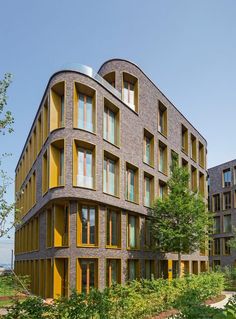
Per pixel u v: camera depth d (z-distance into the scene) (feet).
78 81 82.28
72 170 78.54
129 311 40.96
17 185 182.60
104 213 84.23
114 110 93.35
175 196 99.86
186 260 128.88
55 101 86.33
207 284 79.87
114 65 101.35
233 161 204.13
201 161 155.53
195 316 24.98
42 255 93.81
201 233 98.99
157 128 112.68
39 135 105.50
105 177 87.81
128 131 96.37
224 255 201.67
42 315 28.09
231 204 202.08
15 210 36.06
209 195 217.77
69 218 78.33
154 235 100.83
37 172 104.83
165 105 119.44
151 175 107.45
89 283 79.20
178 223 98.53
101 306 32.76
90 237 81.20
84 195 78.54
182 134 138.92
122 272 89.45
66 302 30.09
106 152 86.38
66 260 80.02
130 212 96.37
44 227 93.76
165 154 118.52
